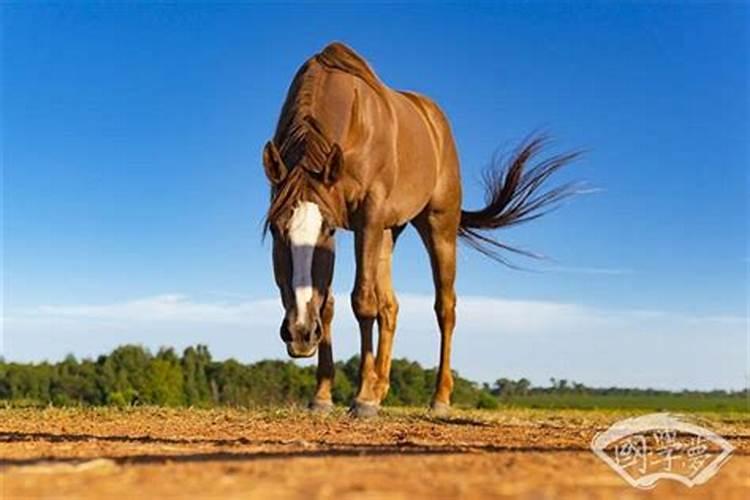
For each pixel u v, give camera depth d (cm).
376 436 652
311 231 754
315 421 816
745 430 870
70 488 293
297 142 792
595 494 294
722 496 300
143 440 574
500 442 612
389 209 877
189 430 709
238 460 371
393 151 868
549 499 281
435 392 1008
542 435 701
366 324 839
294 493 280
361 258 838
